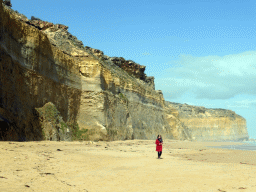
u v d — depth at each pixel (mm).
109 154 20547
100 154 20000
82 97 48594
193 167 13789
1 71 26484
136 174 11477
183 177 10688
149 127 73938
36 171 10539
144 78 96500
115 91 59000
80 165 13492
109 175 11125
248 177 10414
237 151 29797
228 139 182250
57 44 55562
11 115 26797
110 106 52688
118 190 8430
